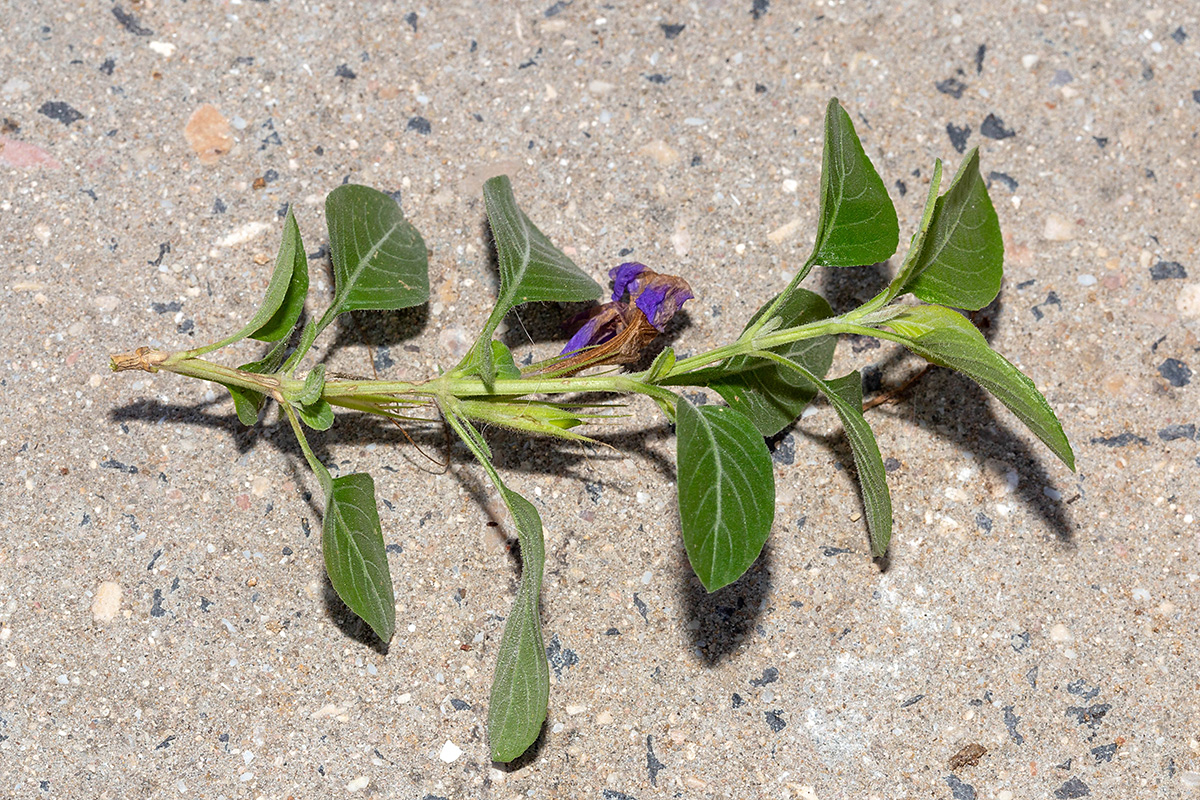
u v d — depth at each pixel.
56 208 0.59
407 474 0.58
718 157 0.60
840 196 0.55
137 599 0.57
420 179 0.60
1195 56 0.61
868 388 0.59
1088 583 0.58
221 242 0.59
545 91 0.60
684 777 0.57
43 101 0.60
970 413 0.59
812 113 0.60
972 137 0.60
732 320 0.59
